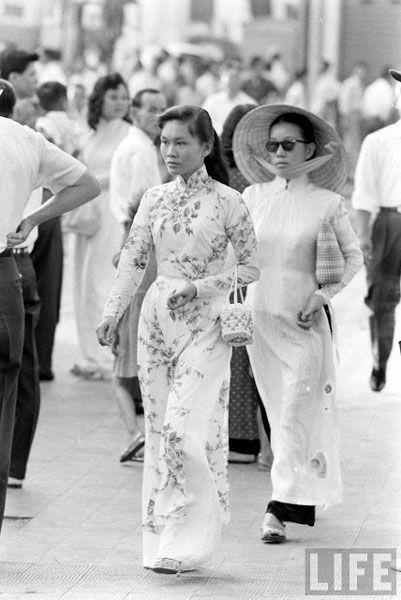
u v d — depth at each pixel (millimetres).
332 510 9266
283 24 46656
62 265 13336
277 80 40188
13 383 7781
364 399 12898
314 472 8531
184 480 7652
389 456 10820
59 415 12008
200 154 7762
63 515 9078
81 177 7930
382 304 13031
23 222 7875
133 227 7926
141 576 7754
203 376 7727
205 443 7711
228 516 7906
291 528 8828
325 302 8477
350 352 15109
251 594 7418
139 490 9758
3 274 7703
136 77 30078
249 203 8742
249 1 51125
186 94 32438
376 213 12844
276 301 8547
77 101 17234
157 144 12008
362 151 12781
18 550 8281
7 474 7801
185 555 7594
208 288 7762
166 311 7789
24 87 12258
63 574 7785
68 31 39562
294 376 8492
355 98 37500
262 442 10234
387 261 12891
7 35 40938
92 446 10984
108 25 40125
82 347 13625
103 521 8961
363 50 45062
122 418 10828
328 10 43656
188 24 49656
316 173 8703
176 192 7836
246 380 10227
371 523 8969
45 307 13172
